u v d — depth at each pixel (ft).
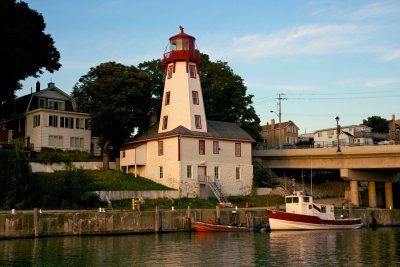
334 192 261.03
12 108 252.62
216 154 213.05
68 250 110.93
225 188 213.05
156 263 95.55
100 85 209.77
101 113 206.18
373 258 103.35
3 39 192.95
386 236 148.97
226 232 155.22
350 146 219.00
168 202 182.29
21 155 157.58
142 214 147.43
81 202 161.99
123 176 208.23
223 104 256.93
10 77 197.77
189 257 102.78
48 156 202.49
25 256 102.27
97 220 140.15
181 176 199.41
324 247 120.47
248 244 124.57
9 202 148.66
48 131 226.58
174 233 149.89
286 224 163.73
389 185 240.73
